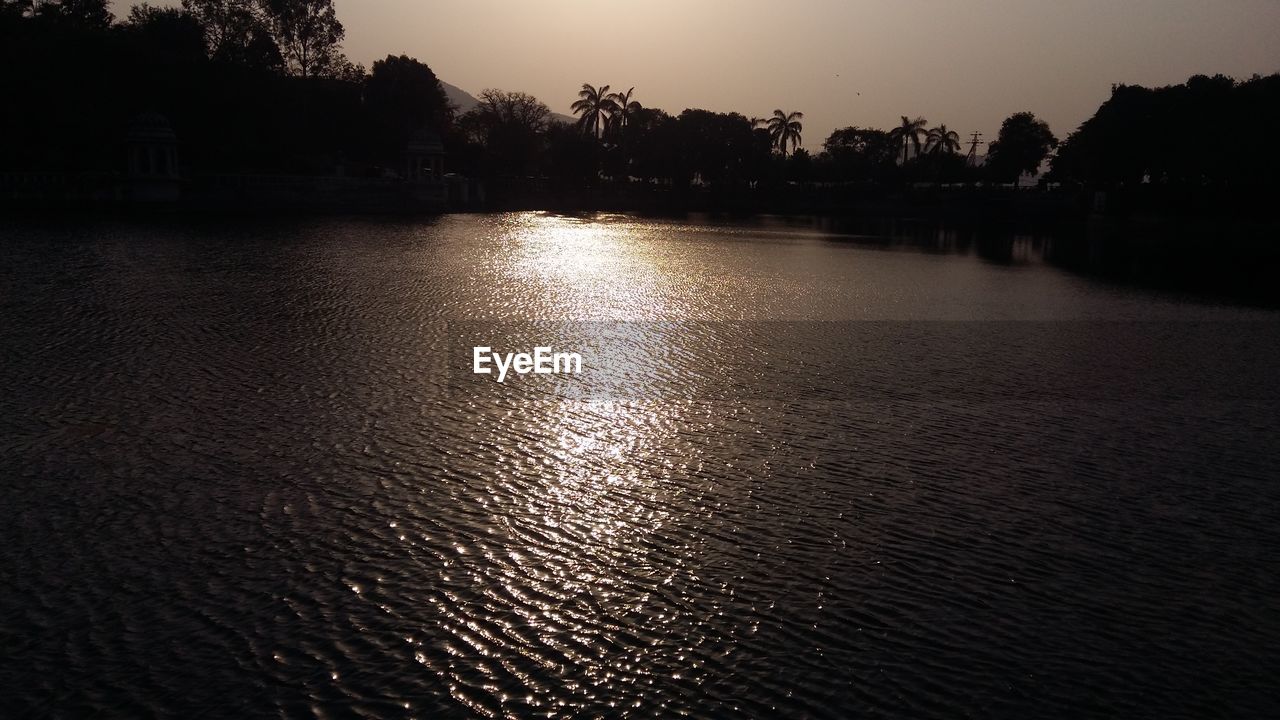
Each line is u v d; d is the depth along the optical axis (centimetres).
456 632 1148
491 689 1037
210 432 1823
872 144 15388
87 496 1504
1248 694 1075
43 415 1889
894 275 5284
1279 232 8825
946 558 1396
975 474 1758
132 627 1133
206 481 1580
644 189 14300
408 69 11744
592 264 5062
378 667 1070
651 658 1110
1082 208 11575
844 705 1030
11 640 1098
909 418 2120
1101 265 6431
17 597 1192
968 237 9225
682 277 4622
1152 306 4309
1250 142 8506
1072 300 4431
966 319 3659
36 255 4306
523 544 1391
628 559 1359
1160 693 1073
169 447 1734
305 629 1141
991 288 4822
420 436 1847
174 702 995
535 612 1202
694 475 1703
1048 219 11831
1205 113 9156
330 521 1441
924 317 3662
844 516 1539
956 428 2053
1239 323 3828
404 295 3566
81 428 1822
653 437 1914
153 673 1043
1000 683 1081
